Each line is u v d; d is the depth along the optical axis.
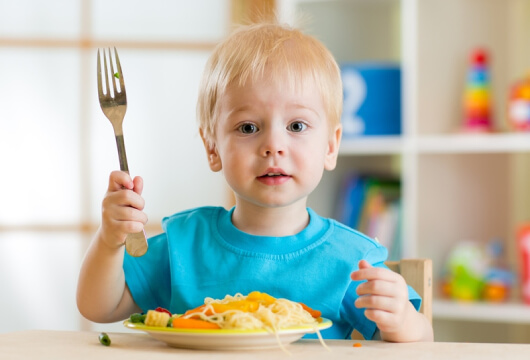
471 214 2.29
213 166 1.15
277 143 1.00
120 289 1.05
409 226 2.12
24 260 2.61
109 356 0.73
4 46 2.61
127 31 2.60
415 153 2.13
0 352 0.75
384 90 2.19
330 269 1.04
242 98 1.03
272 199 1.01
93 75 2.60
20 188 2.62
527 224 2.14
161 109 2.59
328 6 2.36
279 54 1.05
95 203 2.60
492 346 0.79
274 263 1.05
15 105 2.62
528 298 2.05
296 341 0.83
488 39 2.29
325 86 1.07
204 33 2.58
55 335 0.87
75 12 2.60
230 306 0.80
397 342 0.86
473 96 2.14
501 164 2.29
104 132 2.60
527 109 2.10
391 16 2.38
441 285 2.22
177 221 1.14
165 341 0.79
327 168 1.14
